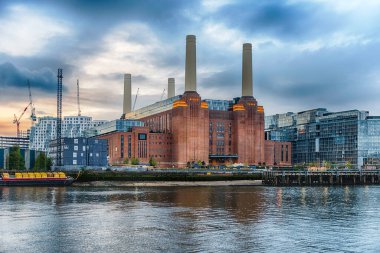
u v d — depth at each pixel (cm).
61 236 5250
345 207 8488
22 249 4600
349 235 5403
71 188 14225
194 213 7338
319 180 18112
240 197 10688
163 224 6141
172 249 4594
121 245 4775
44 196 10562
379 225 6178
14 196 10506
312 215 7206
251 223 6278
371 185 17788
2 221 6369
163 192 12475
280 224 6206
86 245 4775
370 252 4534
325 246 4778
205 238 5150
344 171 18875
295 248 4681
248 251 4531
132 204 8750
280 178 17575
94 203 8906
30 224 6097
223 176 19838
